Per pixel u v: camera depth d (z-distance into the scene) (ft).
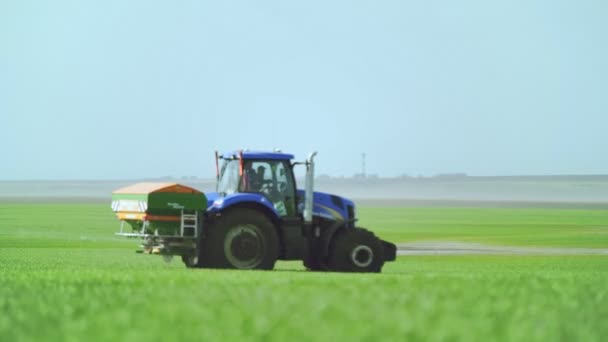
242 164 329.72
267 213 329.31
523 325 99.19
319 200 342.44
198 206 317.63
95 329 94.02
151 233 320.91
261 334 89.92
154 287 150.10
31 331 94.79
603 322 106.42
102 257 409.08
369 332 90.99
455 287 151.53
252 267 320.09
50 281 166.91
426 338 87.35
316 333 90.58
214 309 114.11
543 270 350.23
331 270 337.72
